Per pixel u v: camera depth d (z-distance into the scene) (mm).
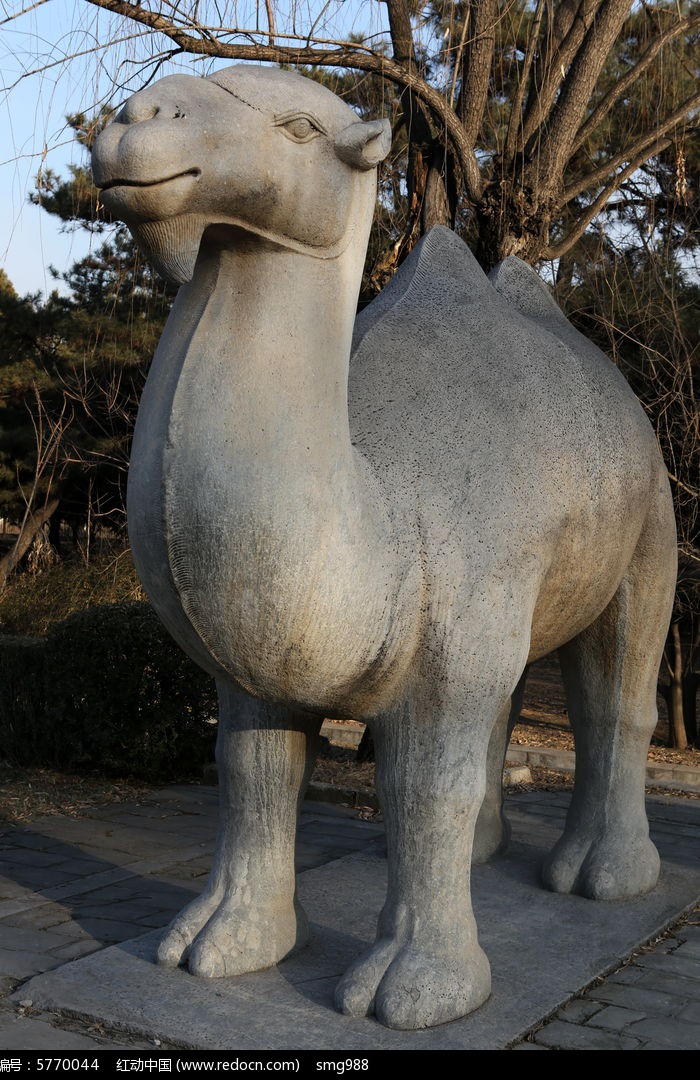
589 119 5957
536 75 5949
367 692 2811
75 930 3592
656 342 7391
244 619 2490
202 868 4352
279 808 3137
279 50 5012
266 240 2457
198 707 5953
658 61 6680
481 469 2965
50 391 12125
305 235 2504
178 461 2430
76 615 6055
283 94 2432
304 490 2480
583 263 7621
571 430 3293
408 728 2877
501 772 4355
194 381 2451
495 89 7266
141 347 10773
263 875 3156
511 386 3209
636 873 3902
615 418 3559
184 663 5875
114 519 12164
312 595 2510
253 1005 2871
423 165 6223
